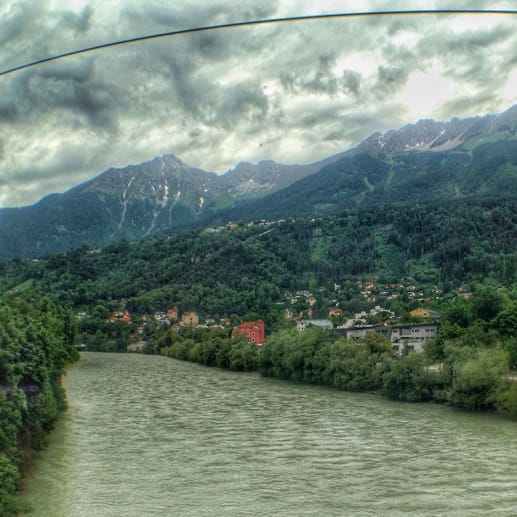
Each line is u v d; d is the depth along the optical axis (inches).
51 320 3673.7
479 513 1572.3
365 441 2394.2
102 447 2340.1
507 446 2282.2
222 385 4298.7
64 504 1684.3
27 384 2374.5
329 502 1676.9
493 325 4480.8
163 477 1936.5
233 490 1795.0
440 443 2343.8
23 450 2022.6
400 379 3499.0
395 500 1681.8
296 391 3937.0
